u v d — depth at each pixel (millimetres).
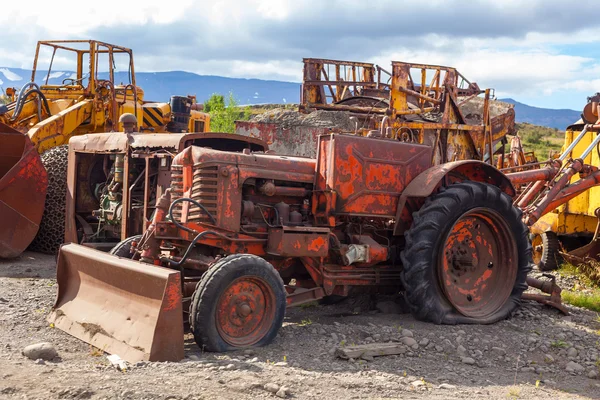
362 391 4402
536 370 5391
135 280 5246
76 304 5926
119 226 8820
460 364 5402
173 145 7527
